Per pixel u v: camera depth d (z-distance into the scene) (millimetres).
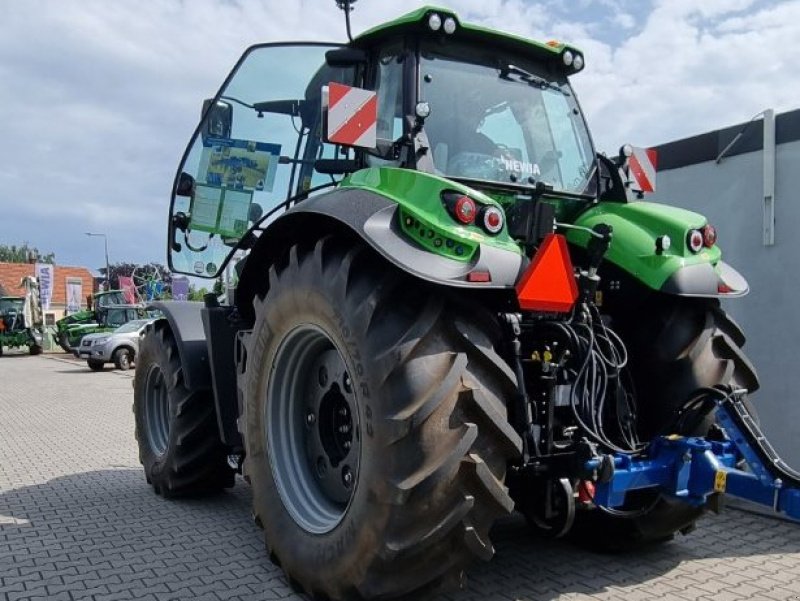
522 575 3484
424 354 2666
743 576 3486
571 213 3791
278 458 3432
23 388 14695
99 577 3551
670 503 3438
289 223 3299
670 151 6012
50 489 5418
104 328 23516
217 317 4305
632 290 3502
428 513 2588
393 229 2723
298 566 3156
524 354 3213
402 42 3396
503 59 3648
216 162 4246
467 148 3420
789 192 5145
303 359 3389
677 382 3436
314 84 3986
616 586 3355
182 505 4914
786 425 5125
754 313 5348
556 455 2930
